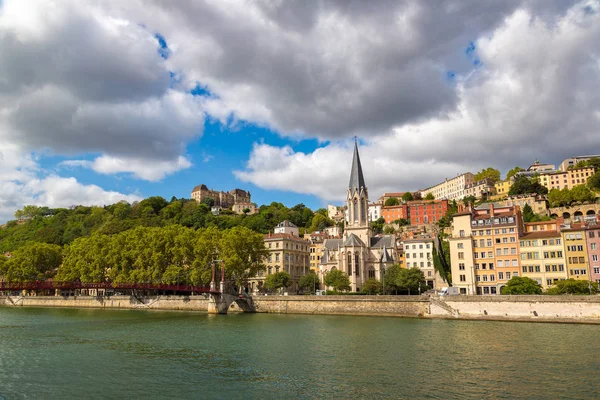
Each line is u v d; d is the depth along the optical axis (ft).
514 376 172.55
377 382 166.50
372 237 654.12
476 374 176.24
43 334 287.28
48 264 629.51
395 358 206.28
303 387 161.17
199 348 234.38
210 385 164.04
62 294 643.45
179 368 189.57
